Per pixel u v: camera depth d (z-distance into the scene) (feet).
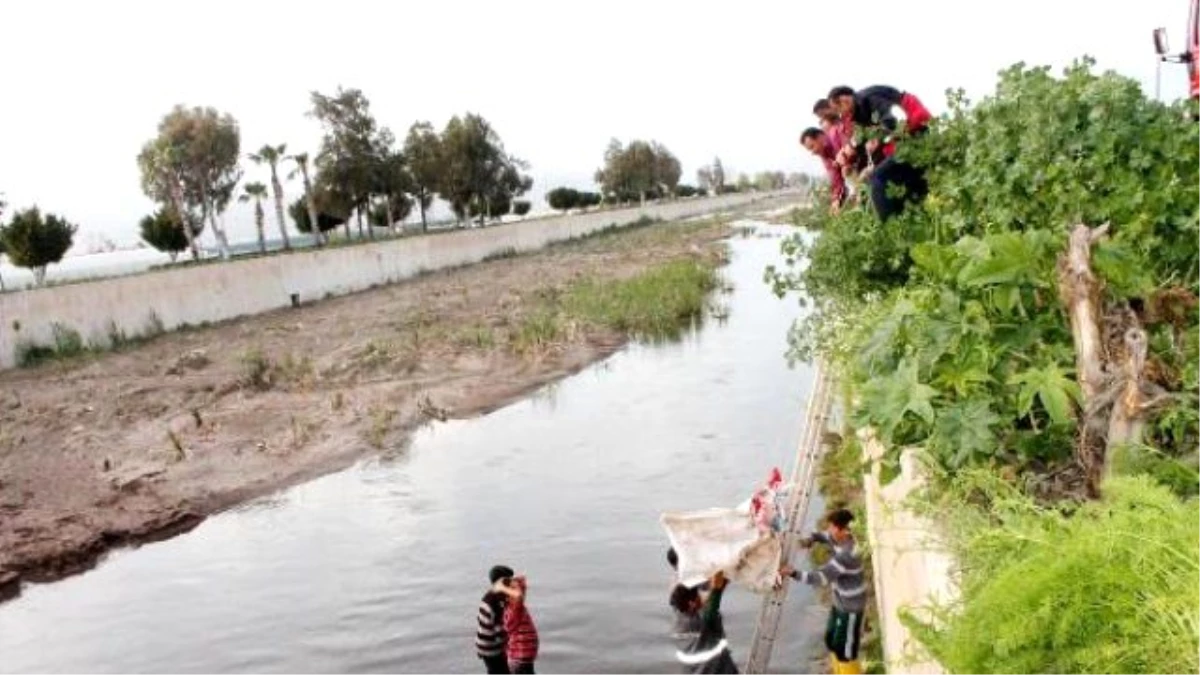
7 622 36.60
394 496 48.49
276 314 117.70
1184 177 18.48
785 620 30.86
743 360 76.43
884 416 11.66
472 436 59.06
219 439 58.70
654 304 99.86
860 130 26.55
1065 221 17.37
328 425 61.16
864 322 17.71
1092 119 18.85
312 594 37.27
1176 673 5.43
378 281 149.07
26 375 81.46
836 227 27.30
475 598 35.81
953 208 22.54
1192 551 5.82
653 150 423.23
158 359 85.76
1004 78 21.07
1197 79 32.12
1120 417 9.87
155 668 32.35
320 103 212.23
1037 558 6.44
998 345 12.10
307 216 234.79
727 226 260.01
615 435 56.75
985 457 11.27
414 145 248.73
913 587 13.93
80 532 44.47
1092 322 10.38
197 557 42.14
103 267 235.20
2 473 53.42
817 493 39.14
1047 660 6.13
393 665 31.32
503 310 104.83
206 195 204.64
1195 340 11.73
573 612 33.47
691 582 23.29
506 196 266.36
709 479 47.44
